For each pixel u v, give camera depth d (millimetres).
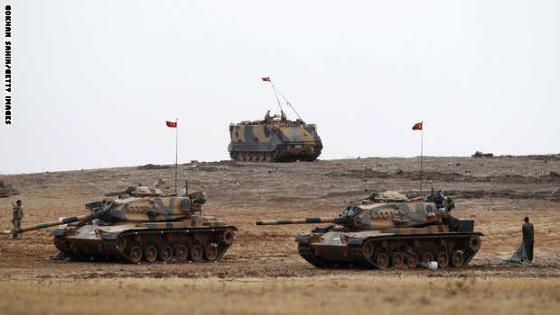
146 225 168375
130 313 92125
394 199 169000
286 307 98125
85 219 174250
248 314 92250
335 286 122250
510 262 174875
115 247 163500
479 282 129875
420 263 165625
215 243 177375
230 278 138875
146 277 141750
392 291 116312
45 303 100000
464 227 168750
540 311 98312
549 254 190000
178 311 93688
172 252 172500
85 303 100438
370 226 164125
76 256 174625
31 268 160625
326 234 164250
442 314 95312
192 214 177625
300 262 177000
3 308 94938
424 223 167375
